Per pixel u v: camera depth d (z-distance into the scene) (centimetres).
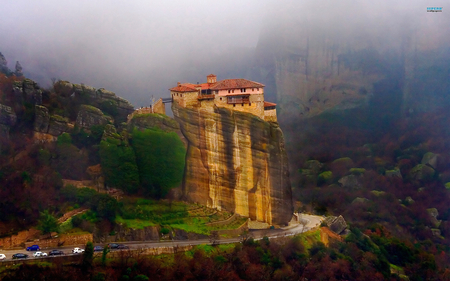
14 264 11894
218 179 15838
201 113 15888
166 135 15775
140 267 12700
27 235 13125
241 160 15812
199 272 13150
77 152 15450
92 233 13538
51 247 12975
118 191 15225
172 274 12900
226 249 14075
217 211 15688
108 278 12188
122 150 15450
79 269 12194
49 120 15862
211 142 15875
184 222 14875
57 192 14362
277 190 15962
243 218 15725
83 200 14262
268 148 15850
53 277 11869
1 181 13938
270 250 14575
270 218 15925
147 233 14038
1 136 15362
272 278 13938
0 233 13012
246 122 15788
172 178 15675
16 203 13525
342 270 15312
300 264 14725
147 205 15088
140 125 15875
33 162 14962
